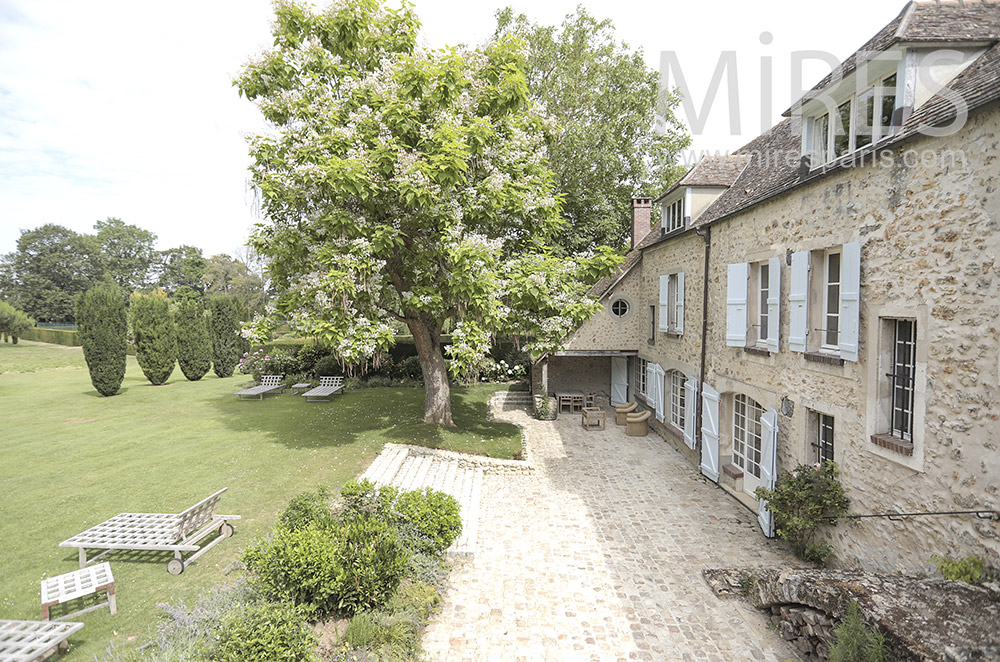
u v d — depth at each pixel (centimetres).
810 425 802
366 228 1144
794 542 787
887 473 624
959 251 517
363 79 1216
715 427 1117
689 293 1293
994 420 480
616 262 1332
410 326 1449
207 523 755
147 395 2050
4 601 592
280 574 564
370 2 1209
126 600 598
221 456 1161
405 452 1208
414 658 536
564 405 1919
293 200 1153
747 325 990
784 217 855
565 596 681
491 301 1135
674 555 798
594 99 2294
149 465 1099
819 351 782
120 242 7781
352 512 747
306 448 1222
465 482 1117
